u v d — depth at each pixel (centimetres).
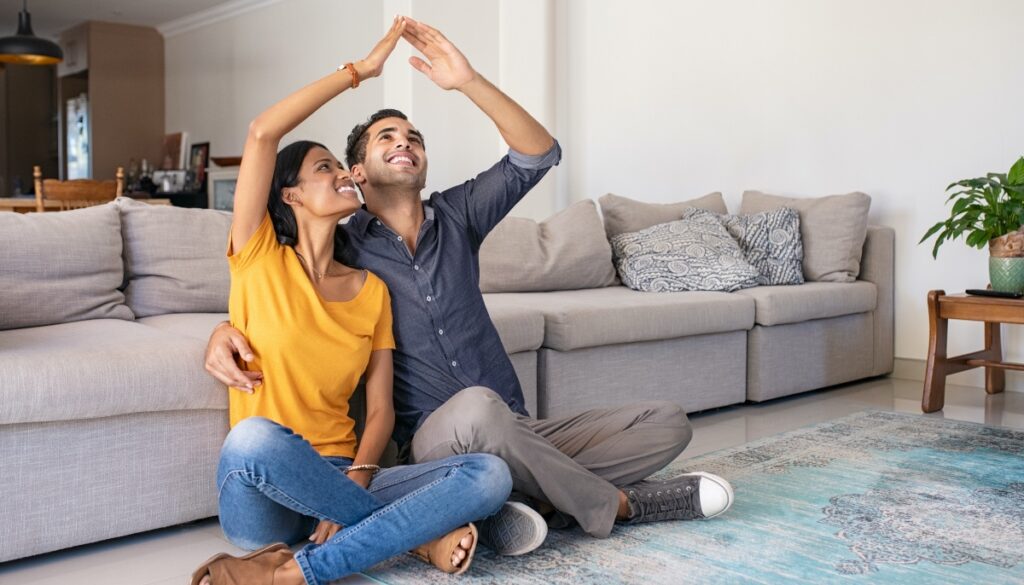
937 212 457
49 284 253
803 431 343
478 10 557
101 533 210
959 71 446
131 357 209
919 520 234
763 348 398
